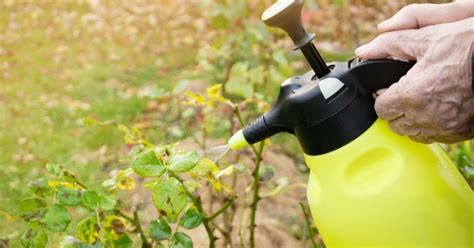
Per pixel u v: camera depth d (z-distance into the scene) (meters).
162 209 0.99
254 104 1.99
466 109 0.95
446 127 0.96
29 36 4.39
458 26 0.95
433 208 1.02
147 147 1.26
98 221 1.04
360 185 1.02
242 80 1.63
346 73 0.99
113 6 4.76
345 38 3.90
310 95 0.98
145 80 3.43
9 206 2.12
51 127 2.89
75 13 4.79
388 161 1.02
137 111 2.90
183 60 3.64
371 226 1.01
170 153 1.09
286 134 2.44
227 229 1.61
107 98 3.16
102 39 4.23
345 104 0.98
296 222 1.93
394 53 1.00
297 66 2.94
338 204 1.03
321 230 1.08
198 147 2.19
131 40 4.12
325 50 3.72
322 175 1.03
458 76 0.93
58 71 3.71
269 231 1.90
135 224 1.22
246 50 2.03
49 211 1.01
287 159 2.29
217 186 1.13
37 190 1.06
